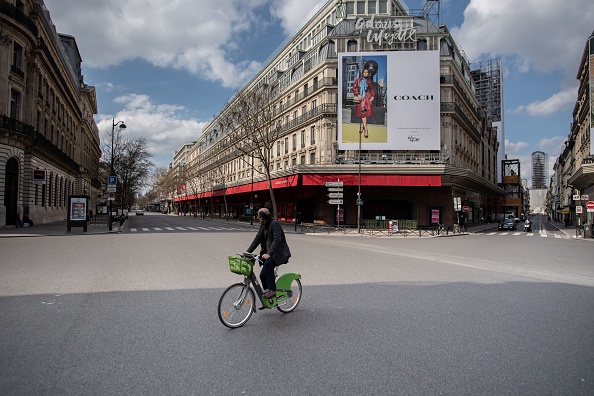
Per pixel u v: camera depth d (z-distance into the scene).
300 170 33.03
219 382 3.38
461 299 6.61
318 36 47.53
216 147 76.12
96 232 25.02
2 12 24.77
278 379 3.44
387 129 34.12
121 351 4.09
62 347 4.20
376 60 34.56
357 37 37.94
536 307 6.09
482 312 5.75
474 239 25.25
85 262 10.88
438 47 37.66
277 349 4.18
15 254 12.56
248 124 39.25
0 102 25.14
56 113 38.72
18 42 26.69
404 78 34.38
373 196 34.97
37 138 29.05
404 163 33.41
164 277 8.52
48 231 24.34
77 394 3.14
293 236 25.75
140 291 7.07
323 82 38.03
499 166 95.00
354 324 5.11
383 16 39.81
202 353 4.05
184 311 5.70
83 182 55.12
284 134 44.91
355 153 35.09
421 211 34.66
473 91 50.81
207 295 6.75
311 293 7.03
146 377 3.46
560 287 7.84
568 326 5.07
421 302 6.36
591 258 13.70
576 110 50.97
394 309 5.90
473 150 50.47
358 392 3.21
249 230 31.41
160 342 4.38
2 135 24.78
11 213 26.77
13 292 6.95
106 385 3.30
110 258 11.82
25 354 3.99
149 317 5.38
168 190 123.75
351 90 34.50
